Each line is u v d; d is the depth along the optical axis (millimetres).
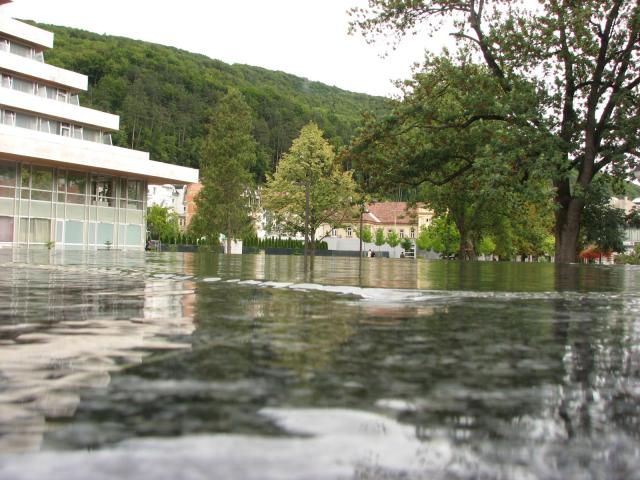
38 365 1591
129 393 1271
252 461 850
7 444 916
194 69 142250
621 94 18422
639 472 838
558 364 1716
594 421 1103
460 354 1852
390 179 22234
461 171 22469
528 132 17969
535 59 19438
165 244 86375
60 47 122125
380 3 21438
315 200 65688
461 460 877
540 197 17766
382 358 1754
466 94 20750
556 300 4133
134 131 117625
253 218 68312
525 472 828
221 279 6023
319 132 67125
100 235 46125
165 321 2639
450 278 7109
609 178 20078
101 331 2303
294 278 6375
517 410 1176
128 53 128750
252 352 1832
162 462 843
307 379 1441
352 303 3604
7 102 43031
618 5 18250
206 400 1214
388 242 104562
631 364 1730
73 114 48125
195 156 124062
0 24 46219
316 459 867
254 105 126375
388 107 22609
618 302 4043
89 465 827
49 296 3957
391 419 1089
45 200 42031
